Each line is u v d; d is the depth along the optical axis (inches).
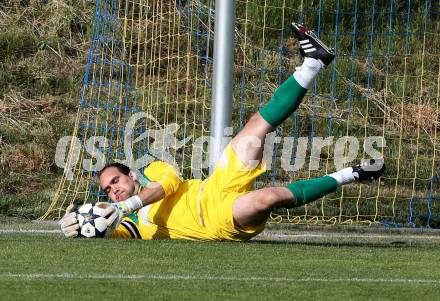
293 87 641.6
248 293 448.5
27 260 543.8
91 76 1123.3
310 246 650.8
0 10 1304.1
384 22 1274.6
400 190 1059.9
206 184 653.9
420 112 1173.7
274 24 1226.0
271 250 613.6
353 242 742.5
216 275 503.2
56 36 1278.3
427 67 1242.0
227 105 816.3
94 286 457.1
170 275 499.2
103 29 1051.3
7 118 1143.6
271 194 614.9
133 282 472.1
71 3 1322.6
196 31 1146.0
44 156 1087.6
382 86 1219.2
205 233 649.0
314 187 620.7
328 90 1179.3
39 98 1187.3
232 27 821.9
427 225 960.3
